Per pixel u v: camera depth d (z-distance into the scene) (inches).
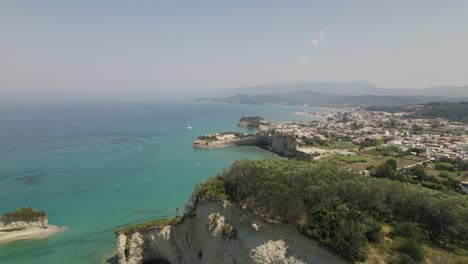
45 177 3981.3
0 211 2876.5
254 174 1812.3
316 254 1405.0
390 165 3501.5
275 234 1545.3
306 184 1654.8
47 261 2092.8
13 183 3708.2
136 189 3619.6
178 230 2048.5
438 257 1294.3
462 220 1380.4
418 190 1638.8
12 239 2373.3
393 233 1414.9
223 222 1782.7
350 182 1621.6
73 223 2674.7
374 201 1562.5
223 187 1926.7
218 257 1756.9
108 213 2906.0
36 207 3002.0
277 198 1576.0
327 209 1465.3
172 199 3309.5
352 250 1295.5
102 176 4114.2
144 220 2763.3
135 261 2014.0
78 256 2156.7
